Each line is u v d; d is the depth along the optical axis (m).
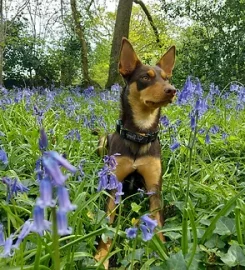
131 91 0.75
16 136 0.98
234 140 1.01
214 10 2.87
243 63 2.74
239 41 2.75
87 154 0.90
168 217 0.69
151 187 0.70
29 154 0.83
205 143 0.86
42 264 0.42
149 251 0.49
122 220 0.65
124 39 0.78
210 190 0.67
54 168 0.22
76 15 3.85
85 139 1.01
